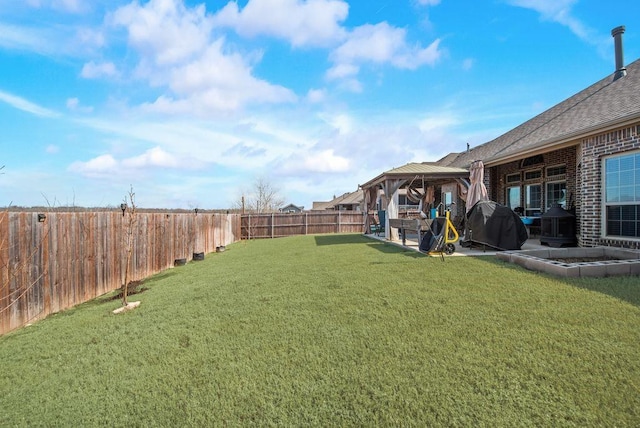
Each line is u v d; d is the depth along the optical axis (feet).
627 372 8.46
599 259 22.41
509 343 10.28
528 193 41.83
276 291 18.02
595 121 26.58
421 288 16.71
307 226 72.95
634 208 23.39
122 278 25.05
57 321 16.40
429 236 28.91
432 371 9.01
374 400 8.00
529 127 42.37
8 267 15.58
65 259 19.24
